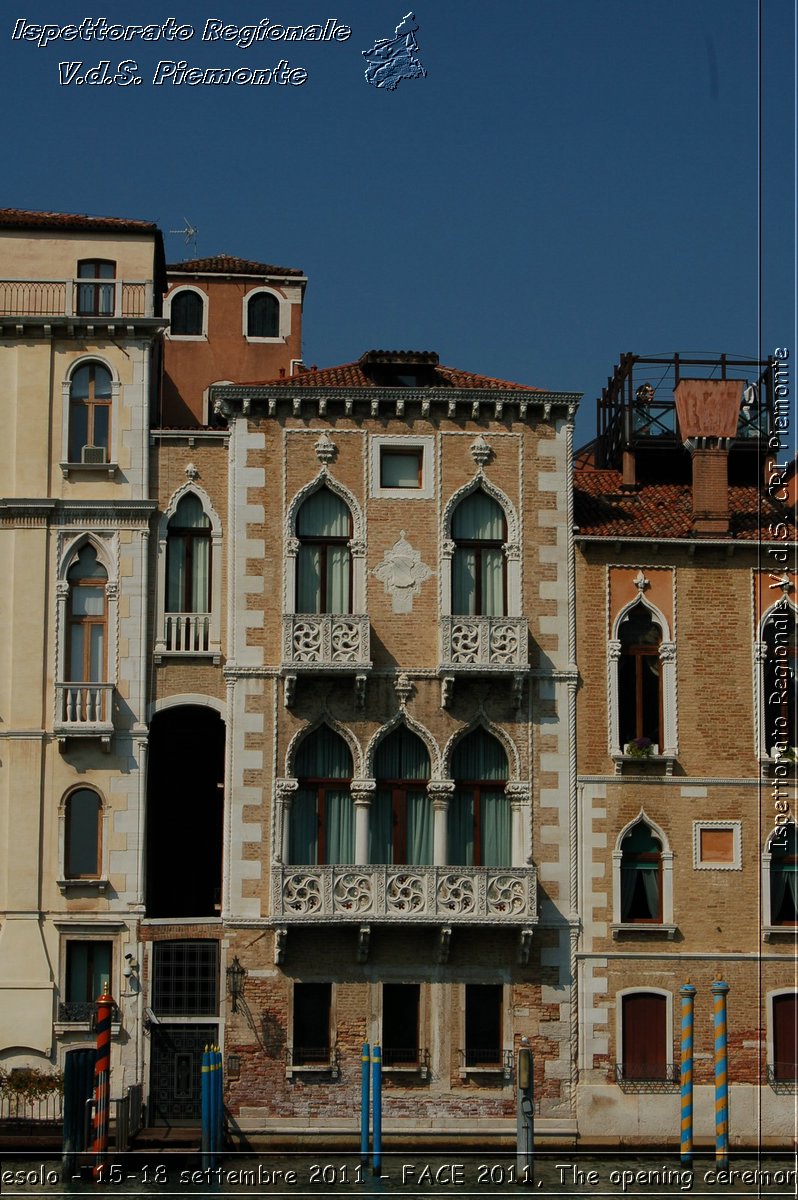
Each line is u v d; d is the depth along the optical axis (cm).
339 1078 4747
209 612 4906
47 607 4884
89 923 4784
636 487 5256
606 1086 4800
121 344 4988
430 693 4891
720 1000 4684
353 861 4850
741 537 5028
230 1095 4725
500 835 4916
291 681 4828
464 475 4969
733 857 4931
